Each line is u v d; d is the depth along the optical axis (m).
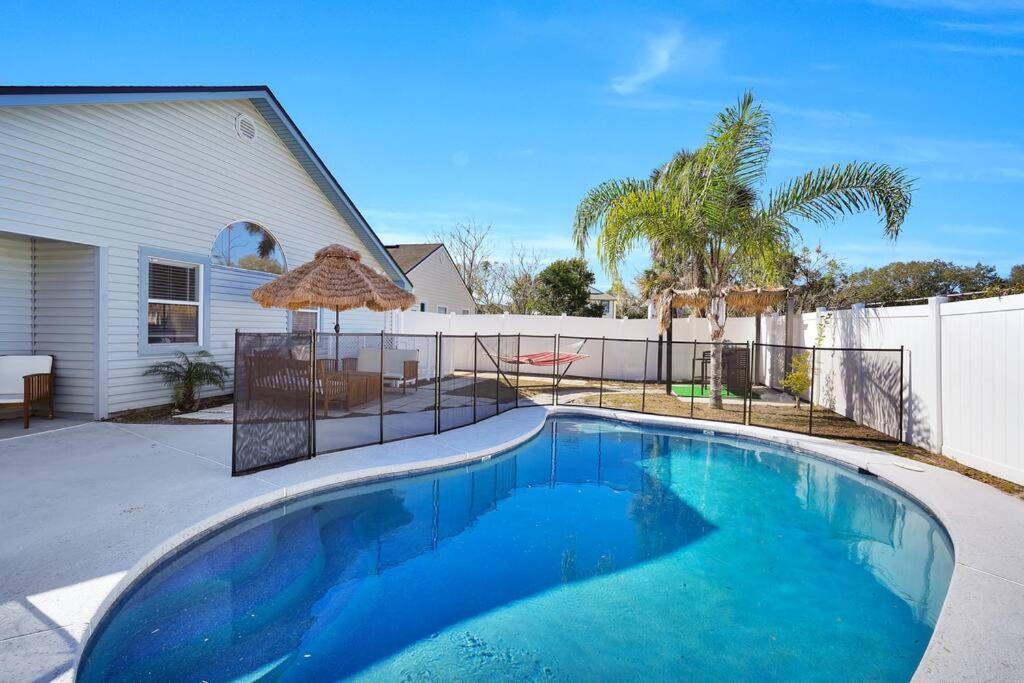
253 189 10.43
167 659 2.95
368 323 14.41
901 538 5.08
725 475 7.12
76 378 7.73
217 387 9.62
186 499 4.63
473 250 33.75
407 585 4.03
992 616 3.16
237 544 4.45
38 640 2.62
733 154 9.78
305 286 8.45
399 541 4.82
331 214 12.88
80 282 7.64
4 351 7.62
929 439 7.28
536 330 17.11
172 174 8.67
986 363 6.13
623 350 16.66
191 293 9.17
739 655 3.23
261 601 3.62
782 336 13.62
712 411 10.75
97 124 7.45
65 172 7.04
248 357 5.48
